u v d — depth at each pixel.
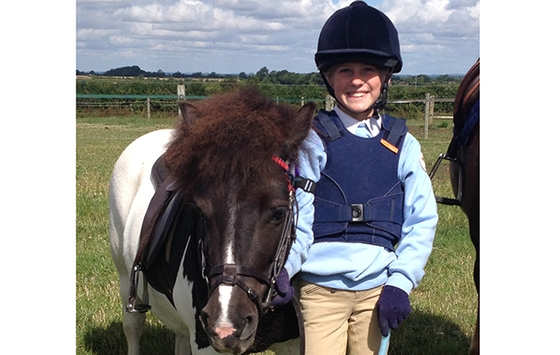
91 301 5.19
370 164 2.85
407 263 2.78
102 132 20.77
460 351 4.48
